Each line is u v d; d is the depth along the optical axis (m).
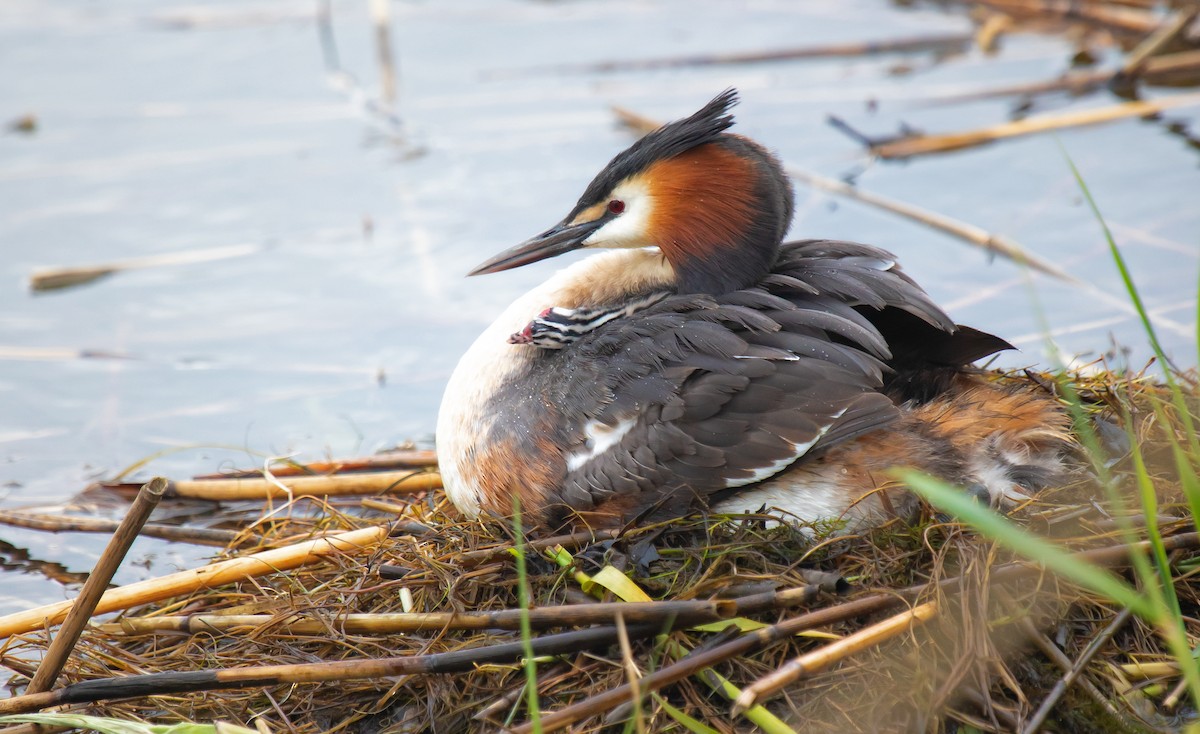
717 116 10.06
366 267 16.11
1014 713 8.02
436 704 8.56
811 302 9.62
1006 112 18.95
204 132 19.30
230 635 9.33
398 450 12.76
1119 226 15.58
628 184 10.28
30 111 19.75
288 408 13.68
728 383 9.12
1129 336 13.44
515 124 19.30
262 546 10.68
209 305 15.51
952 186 16.98
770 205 10.01
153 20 22.75
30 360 14.52
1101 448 9.67
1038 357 13.20
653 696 7.99
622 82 20.62
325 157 18.58
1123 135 17.83
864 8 23.42
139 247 16.56
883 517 9.20
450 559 9.30
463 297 15.45
